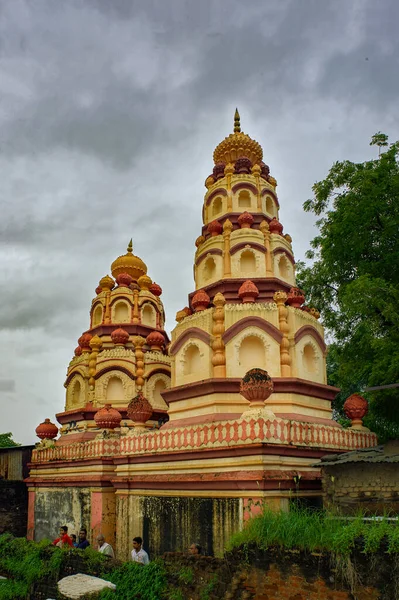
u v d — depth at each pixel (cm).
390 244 2069
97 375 2677
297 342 2033
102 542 1672
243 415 1555
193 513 1622
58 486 2339
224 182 2536
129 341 2903
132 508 1875
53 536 2295
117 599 1214
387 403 2034
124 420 2581
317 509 1426
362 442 1819
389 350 1809
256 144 2702
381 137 2153
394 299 1852
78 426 2606
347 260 2170
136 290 3105
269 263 2289
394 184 1973
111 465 2100
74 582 1304
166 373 2794
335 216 2119
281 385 1909
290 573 1018
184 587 1166
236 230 2366
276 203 2600
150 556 1747
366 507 1322
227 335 1978
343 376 2136
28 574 1553
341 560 950
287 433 1548
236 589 1076
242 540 1123
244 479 1468
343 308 1969
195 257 2497
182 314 2322
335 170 2239
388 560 905
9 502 2805
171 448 1752
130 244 3406
